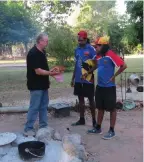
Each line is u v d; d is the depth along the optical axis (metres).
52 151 4.68
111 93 5.52
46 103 5.73
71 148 4.70
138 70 17.77
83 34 5.95
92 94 6.14
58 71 5.39
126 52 31.08
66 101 8.63
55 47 18.42
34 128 5.94
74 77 6.30
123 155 4.91
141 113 7.38
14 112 7.45
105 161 4.70
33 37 19.50
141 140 5.55
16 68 22.41
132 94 9.63
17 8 18.81
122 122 6.65
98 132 5.89
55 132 5.29
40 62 5.30
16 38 18.78
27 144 4.62
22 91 11.12
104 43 5.43
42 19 27.14
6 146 4.80
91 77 6.10
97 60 5.62
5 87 12.34
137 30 17.36
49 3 27.47
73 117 7.06
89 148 5.20
